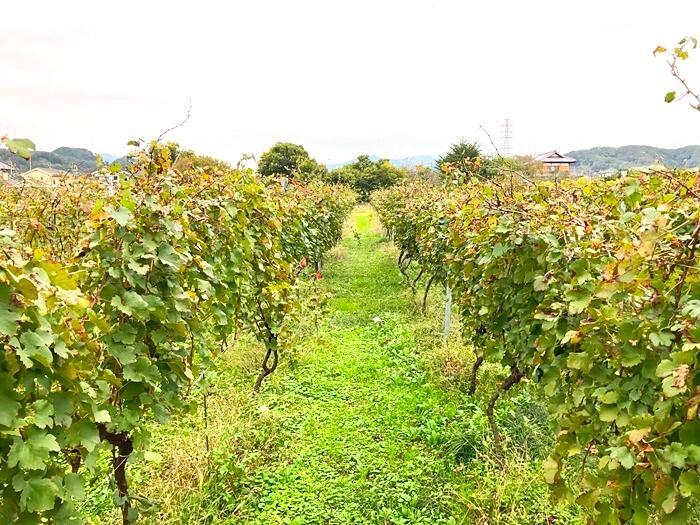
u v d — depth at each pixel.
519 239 3.41
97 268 2.47
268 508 3.57
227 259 3.98
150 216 2.70
